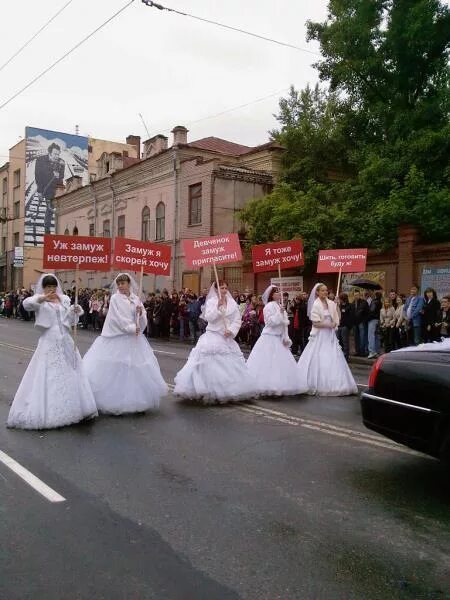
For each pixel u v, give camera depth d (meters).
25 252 47.09
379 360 5.40
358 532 4.11
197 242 9.33
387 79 20.95
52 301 7.05
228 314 8.60
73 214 38.75
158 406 8.00
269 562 3.65
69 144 48.59
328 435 6.69
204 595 3.26
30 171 47.16
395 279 18.20
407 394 4.99
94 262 8.43
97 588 3.32
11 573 3.48
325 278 20.48
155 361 8.12
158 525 4.19
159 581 3.41
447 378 4.70
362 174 19.75
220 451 6.04
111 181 33.81
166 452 5.99
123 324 7.66
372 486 5.04
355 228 19.78
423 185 17.84
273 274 22.39
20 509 4.45
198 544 3.89
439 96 19.77
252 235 22.48
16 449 6.01
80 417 7.06
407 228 17.42
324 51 21.77
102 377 7.63
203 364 8.44
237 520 4.30
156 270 8.98
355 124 22.89
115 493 4.82
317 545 3.90
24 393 6.91
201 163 26.58
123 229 33.03
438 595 3.29
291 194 22.36
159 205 29.75
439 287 16.62
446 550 3.85
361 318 15.49
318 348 9.38
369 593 3.30
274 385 8.97
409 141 19.38
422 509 4.54
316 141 24.94
